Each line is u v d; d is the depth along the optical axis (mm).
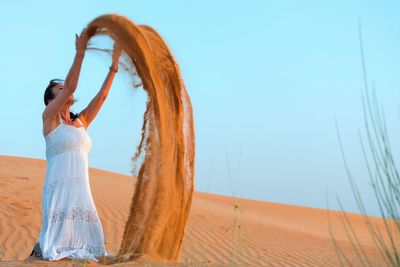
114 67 5840
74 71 5469
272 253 10453
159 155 5844
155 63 5887
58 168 5406
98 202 17250
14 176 21359
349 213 35969
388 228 2375
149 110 5879
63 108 5590
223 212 21609
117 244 10852
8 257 9492
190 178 6000
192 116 6094
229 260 9242
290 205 37500
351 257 10031
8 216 12992
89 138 5645
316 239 15352
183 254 6078
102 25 5652
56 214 5273
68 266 4617
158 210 5734
